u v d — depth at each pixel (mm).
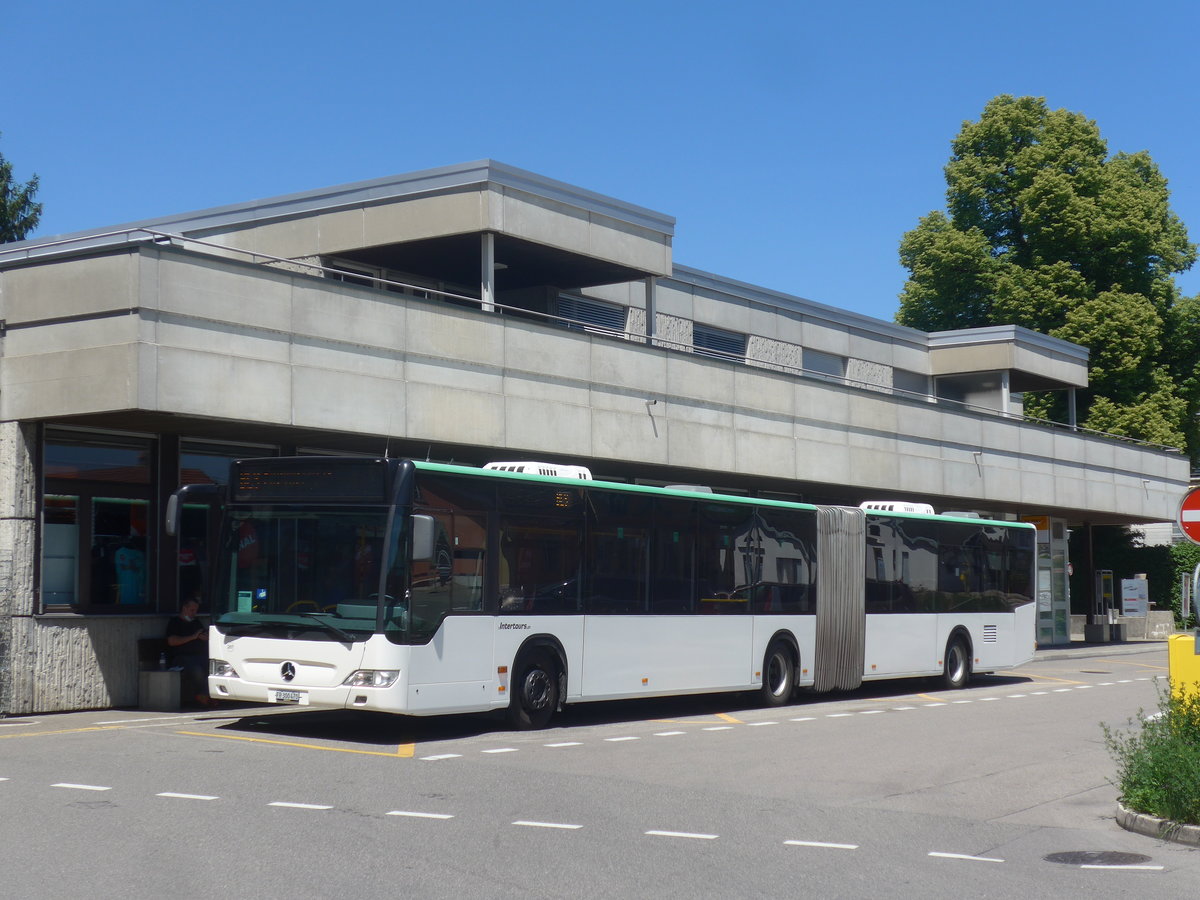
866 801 12164
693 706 20938
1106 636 44312
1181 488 44438
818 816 11219
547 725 17281
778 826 10648
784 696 21125
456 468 15695
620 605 17984
